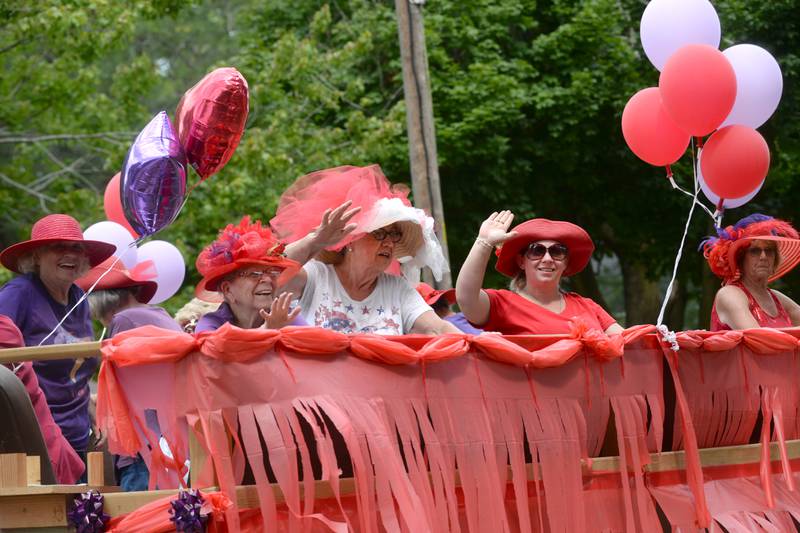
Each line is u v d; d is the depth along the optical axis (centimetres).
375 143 4206
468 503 1141
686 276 4681
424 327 1358
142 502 1048
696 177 1645
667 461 1353
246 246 1191
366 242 1329
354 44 4406
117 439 1025
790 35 3572
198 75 7225
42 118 4816
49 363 1412
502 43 4594
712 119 1511
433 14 4497
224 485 1007
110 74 6869
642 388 1334
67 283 1448
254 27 5166
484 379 1193
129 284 1627
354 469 1048
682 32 1580
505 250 1525
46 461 1159
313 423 1044
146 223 1267
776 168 3994
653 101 1577
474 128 4153
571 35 4381
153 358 1019
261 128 4475
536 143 4366
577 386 1268
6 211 4788
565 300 1522
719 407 1406
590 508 1273
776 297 1691
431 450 1121
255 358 1039
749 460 1437
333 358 1085
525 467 1223
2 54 4550
